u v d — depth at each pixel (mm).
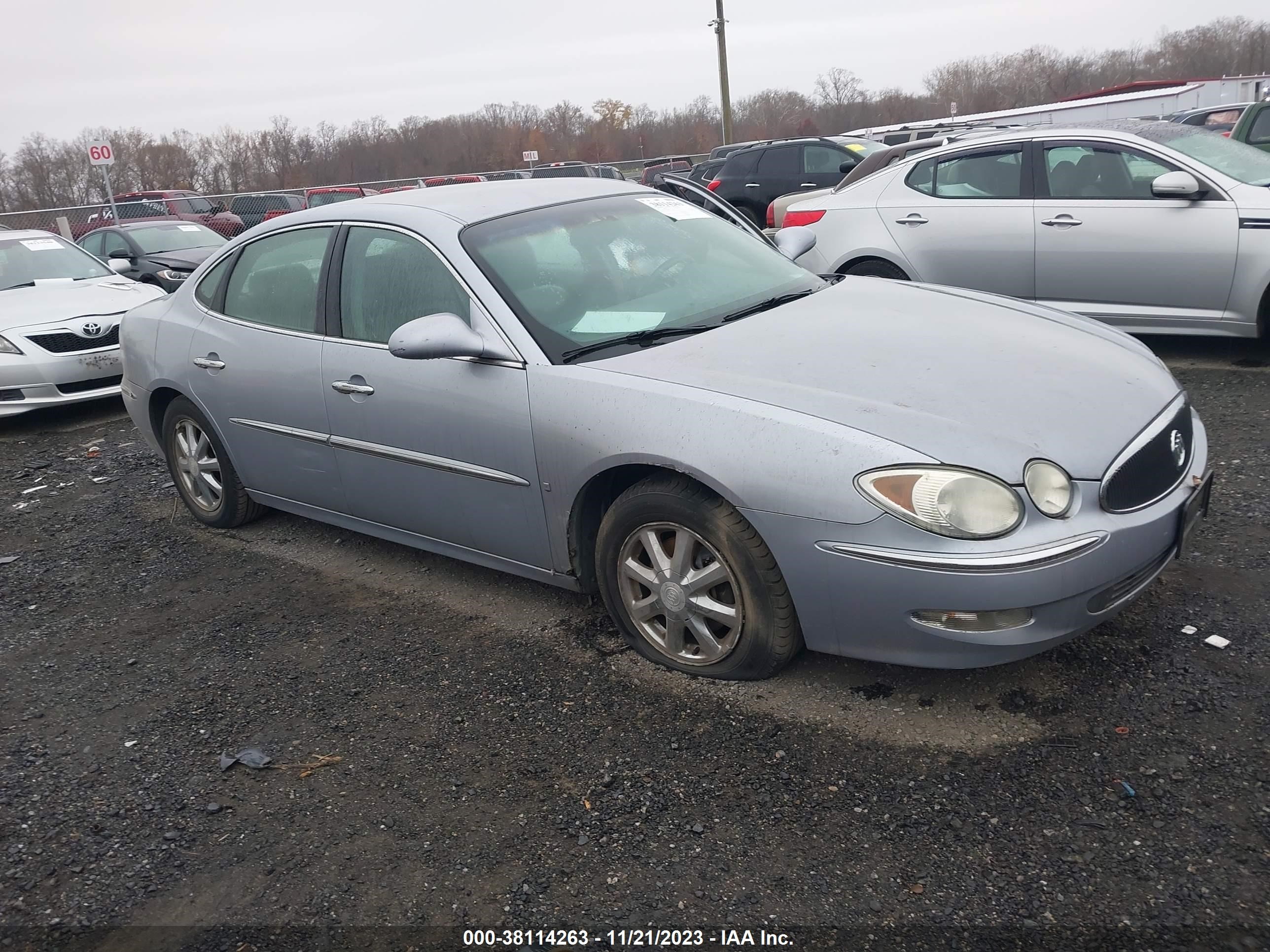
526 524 3537
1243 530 3910
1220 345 6805
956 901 2279
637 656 3475
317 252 4168
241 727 3293
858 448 2734
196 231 14758
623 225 4043
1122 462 2809
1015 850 2410
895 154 9805
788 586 2916
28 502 6000
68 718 3455
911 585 2689
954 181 6961
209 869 2633
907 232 7078
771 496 2838
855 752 2826
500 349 3432
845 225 7375
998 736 2830
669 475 3156
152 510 5602
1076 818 2486
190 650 3875
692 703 3152
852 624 2852
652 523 3180
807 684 3178
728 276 3980
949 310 3705
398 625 3906
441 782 2898
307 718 3309
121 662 3832
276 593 4320
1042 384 3012
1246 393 5684
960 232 6855
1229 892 2219
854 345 3287
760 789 2717
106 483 6230
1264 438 4926
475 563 3916
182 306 4879
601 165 26422
